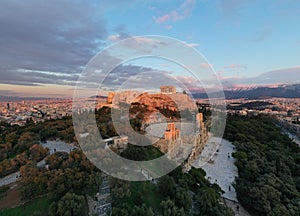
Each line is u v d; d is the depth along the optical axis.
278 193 35.47
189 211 28.39
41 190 27.03
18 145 44.25
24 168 32.09
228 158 53.53
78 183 26.56
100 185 28.00
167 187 27.52
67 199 23.86
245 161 49.19
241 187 37.53
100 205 26.09
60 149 42.00
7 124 84.00
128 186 26.09
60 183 26.52
